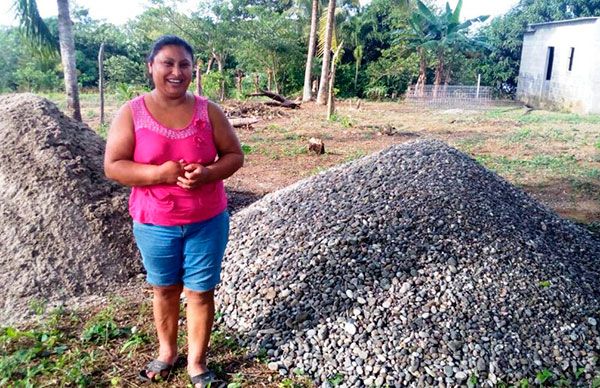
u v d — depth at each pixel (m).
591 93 20.12
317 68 27.75
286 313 3.28
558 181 8.24
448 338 2.99
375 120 16.55
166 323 2.84
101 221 4.27
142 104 2.43
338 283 3.39
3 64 26.36
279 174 8.53
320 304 3.28
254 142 11.66
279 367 2.98
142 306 3.64
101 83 12.12
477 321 3.10
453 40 23.88
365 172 4.65
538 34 24.34
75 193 4.33
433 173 4.50
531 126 15.39
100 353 3.06
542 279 3.48
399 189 4.22
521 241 3.82
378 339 3.02
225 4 29.94
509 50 28.52
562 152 10.79
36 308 3.58
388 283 3.37
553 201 7.20
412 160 4.76
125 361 3.00
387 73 27.08
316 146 10.18
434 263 3.49
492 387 2.76
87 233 4.17
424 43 24.06
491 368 2.84
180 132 2.41
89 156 4.79
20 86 25.91
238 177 8.23
